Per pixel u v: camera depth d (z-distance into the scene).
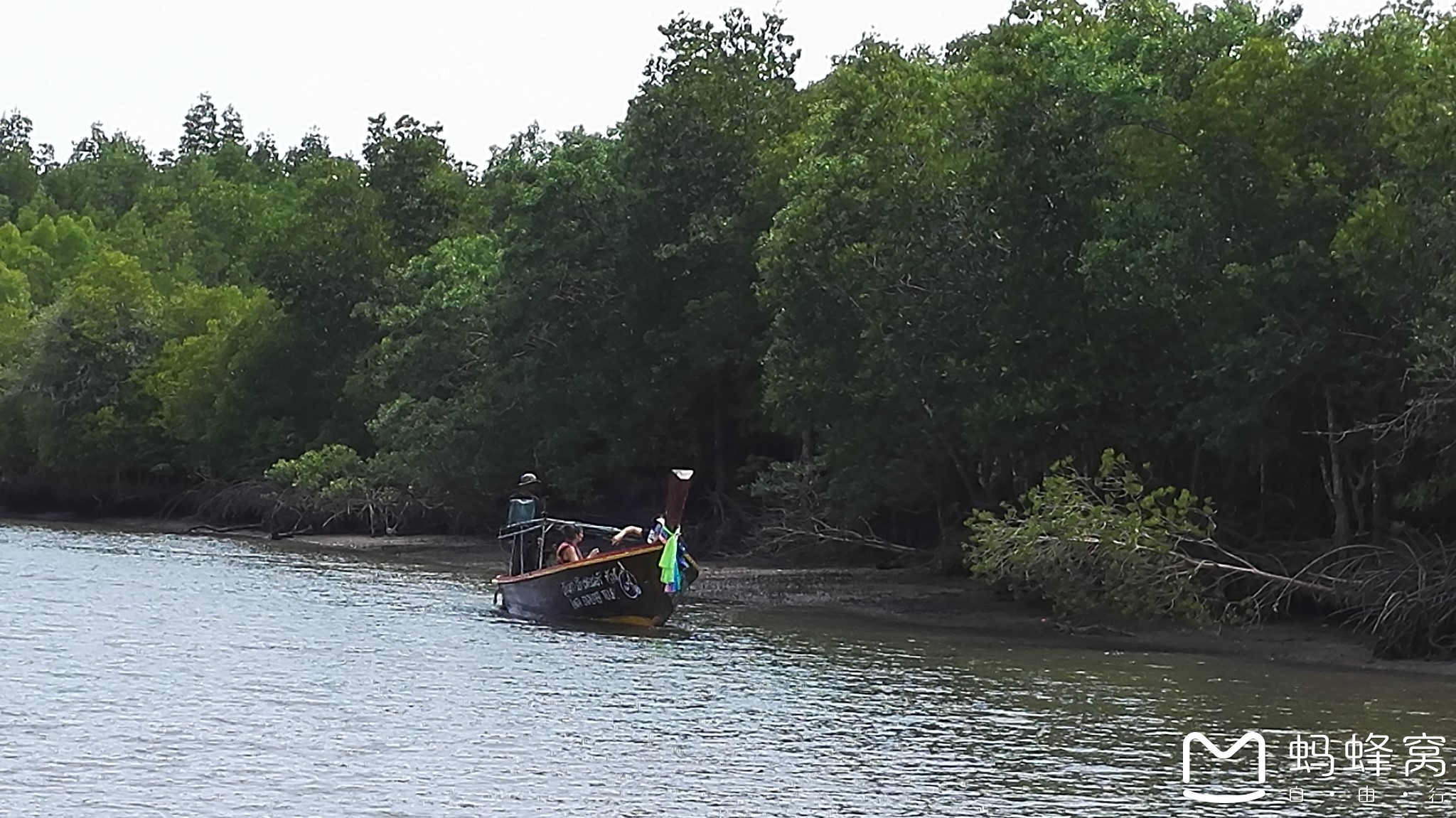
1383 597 29.62
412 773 17.95
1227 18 36.06
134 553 52.59
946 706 23.23
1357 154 31.91
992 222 37.34
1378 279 29.14
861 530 48.00
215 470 77.50
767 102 54.28
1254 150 32.03
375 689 23.47
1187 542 33.03
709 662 27.25
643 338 53.25
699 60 54.09
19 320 92.75
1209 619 30.97
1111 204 34.69
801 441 53.81
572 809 16.53
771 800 17.16
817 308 41.44
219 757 18.45
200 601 35.47
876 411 41.88
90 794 16.56
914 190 38.59
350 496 64.56
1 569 43.09
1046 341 36.50
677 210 53.53
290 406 75.94
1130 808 17.11
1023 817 16.67
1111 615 33.44
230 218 124.75
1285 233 32.16
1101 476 34.38
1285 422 32.91
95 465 81.94
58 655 26.00
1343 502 33.06
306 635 29.50
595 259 54.19
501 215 62.38
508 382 57.12
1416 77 31.41
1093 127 35.44
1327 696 24.69
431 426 59.22
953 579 42.56
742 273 51.50
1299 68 32.09
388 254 75.12
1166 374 35.19
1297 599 33.25
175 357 80.38
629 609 31.55
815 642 30.58
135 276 85.94
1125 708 23.30
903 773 18.61
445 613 34.12
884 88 40.81
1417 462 32.47
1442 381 28.27
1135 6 38.00
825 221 40.47
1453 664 28.00
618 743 19.89
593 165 54.62
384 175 78.81
